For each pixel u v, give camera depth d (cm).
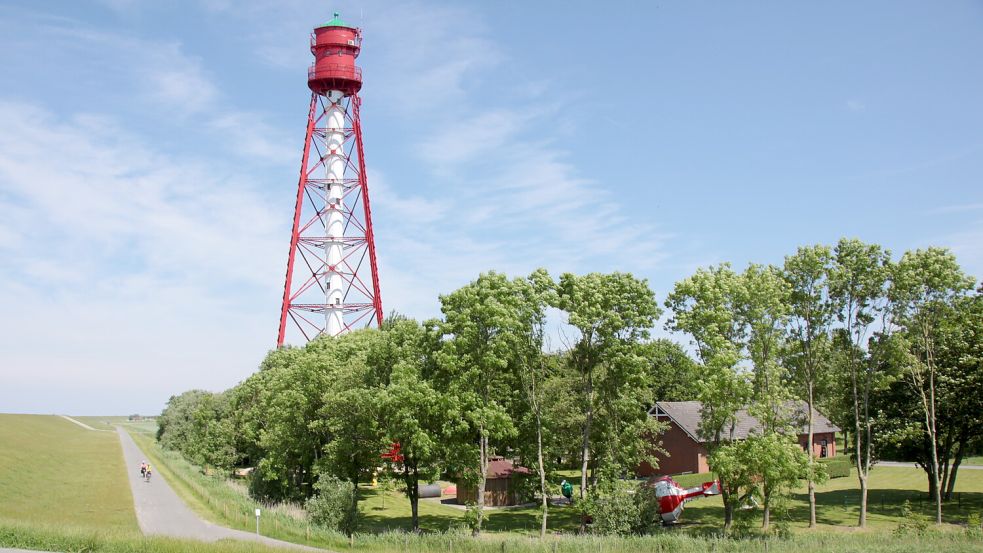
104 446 15225
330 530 4900
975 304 4912
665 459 7400
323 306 8938
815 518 5022
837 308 4978
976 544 3803
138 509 6391
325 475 5309
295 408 6244
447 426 4906
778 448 4316
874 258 4912
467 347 4991
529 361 5231
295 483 6894
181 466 10350
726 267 4950
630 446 5294
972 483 6550
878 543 3906
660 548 3947
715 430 4941
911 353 5284
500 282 5119
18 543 4072
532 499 5719
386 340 5769
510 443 5594
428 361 5325
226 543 4191
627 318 5000
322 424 6003
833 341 5134
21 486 7469
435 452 5028
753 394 4641
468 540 4347
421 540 4544
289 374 6631
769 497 4525
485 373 5078
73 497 7050
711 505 5825
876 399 5759
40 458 10331
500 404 5438
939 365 5497
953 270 4759
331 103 9106
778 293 4697
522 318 5072
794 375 5206
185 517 5941
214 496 6806
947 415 5472
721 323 4600
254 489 6981
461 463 5016
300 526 5069
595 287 5041
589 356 5125
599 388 5291
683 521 5175
